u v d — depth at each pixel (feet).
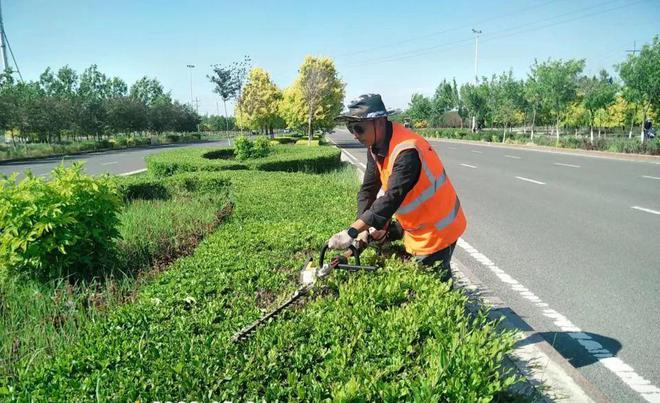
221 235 15.42
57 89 171.53
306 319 8.08
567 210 28.55
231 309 9.24
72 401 6.16
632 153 68.80
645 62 71.31
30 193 14.94
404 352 7.04
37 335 10.57
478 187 39.19
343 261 9.03
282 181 29.27
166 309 9.12
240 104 124.06
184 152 53.67
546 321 13.28
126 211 24.68
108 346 7.58
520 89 117.08
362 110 8.73
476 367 6.20
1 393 6.38
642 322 13.10
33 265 14.98
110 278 15.39
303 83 126.00
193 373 6.61
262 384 6.48
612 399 9.60
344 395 5.45
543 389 7.81
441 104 212.84
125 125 156.66
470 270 17.69
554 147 89.56
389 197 8.52
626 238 21.72
